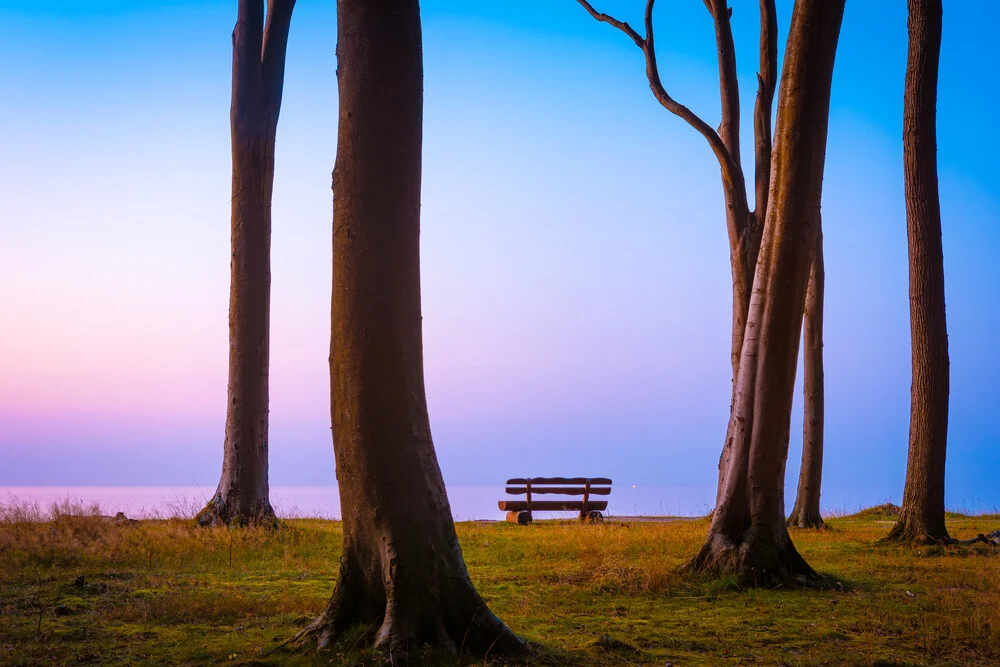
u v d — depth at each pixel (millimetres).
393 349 6539
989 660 6262
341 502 6629
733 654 6453
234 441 16672
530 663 6008
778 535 10289
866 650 6492
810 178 10641
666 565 10859
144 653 6293
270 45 18172
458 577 6449
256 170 17531
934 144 16453
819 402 21547
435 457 6711
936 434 15500
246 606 8102
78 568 10695
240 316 17078
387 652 5863
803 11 10578
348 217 6652
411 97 6820
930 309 15922
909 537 15227
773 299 10688
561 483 23078
